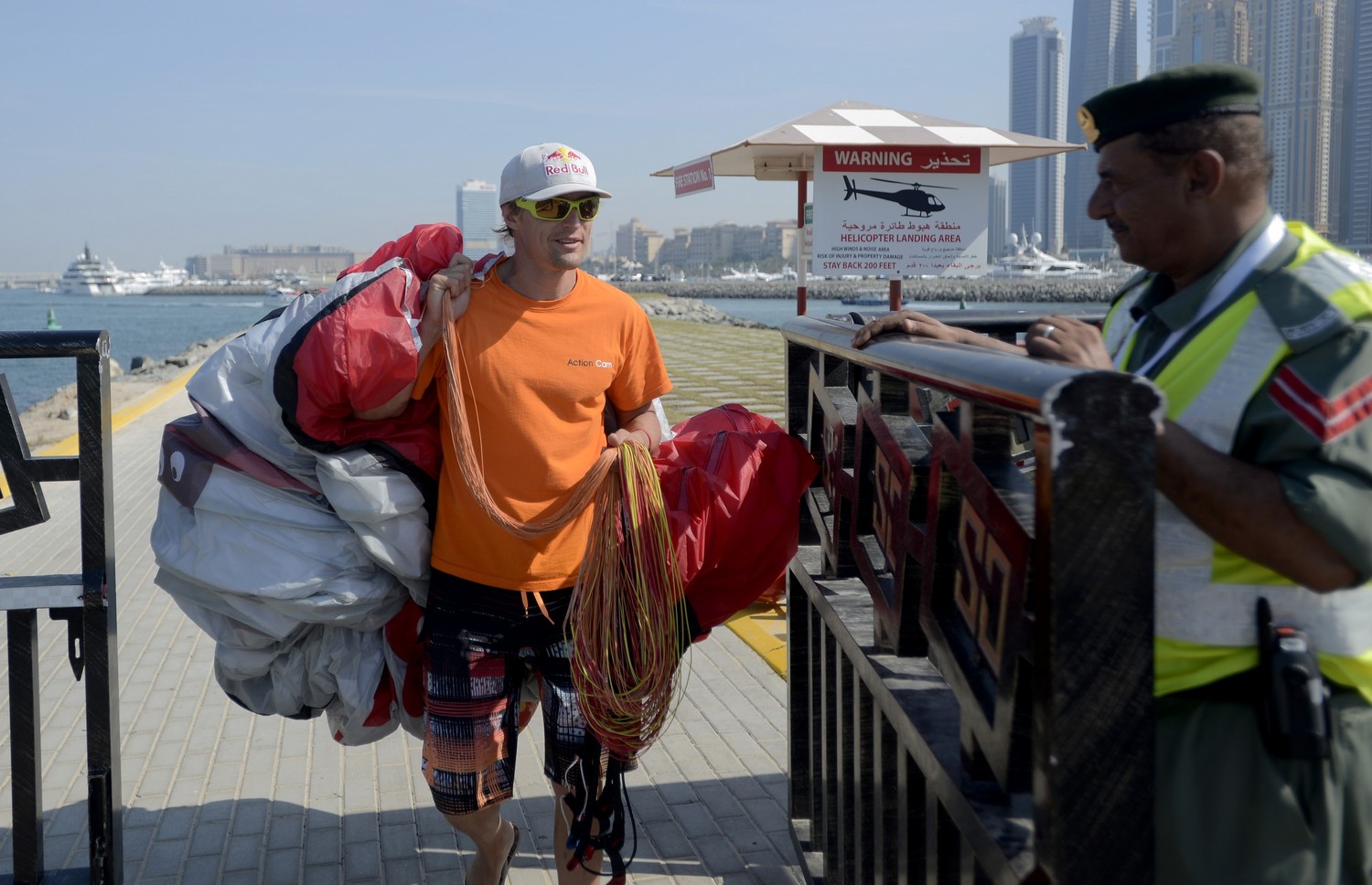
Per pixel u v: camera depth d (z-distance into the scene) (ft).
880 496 7.77
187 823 12.92
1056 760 4.39
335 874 11.81
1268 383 5.15
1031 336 5.86
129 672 18.10
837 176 28.14
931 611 6.32
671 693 9.61
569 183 8.92
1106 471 4.24
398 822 12.92
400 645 10.09
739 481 9.80
